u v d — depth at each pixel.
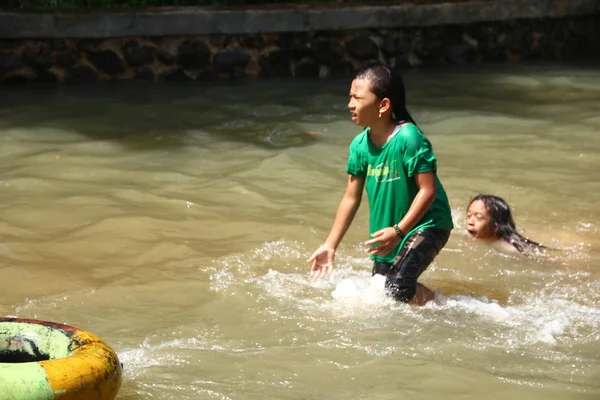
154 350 5.46
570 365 5.27
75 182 9.12
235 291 6.44
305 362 5.29
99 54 14.43
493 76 15.11
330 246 6.33
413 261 6.13
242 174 9.48
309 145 10.66
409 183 6.10
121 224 7.86
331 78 15.18
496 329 5.82
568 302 6.39
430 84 14.42
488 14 16.22
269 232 7.77
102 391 4.32
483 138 11.02
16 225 7.82
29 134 10.88
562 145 10.70
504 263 7.23
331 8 15.27
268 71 15.20
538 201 8.73
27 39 14.10
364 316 6.00
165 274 6.79
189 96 13.43
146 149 10.43
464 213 8.38
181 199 8.60
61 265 6.95
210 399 4.81
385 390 4.91
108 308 6.15
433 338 5.64
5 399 4.05
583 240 7.77
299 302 6.26
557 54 16.92
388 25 15.55
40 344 4.61
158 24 14.48
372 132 6.18
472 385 4.98
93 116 11.98
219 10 14.95
